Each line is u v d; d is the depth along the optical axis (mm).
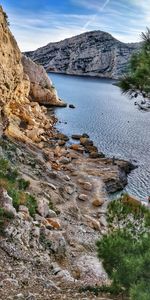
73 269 20781
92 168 49750
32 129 65438
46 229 23891
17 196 26062
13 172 33219
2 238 19297
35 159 44094
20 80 77062
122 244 11789
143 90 11438
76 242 25938
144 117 101438
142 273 10305
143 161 57531
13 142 47375
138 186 46781
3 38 59656
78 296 13688
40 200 28969
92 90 179875
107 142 68250
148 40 10820
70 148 60438
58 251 22234
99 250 12219
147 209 15305
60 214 30859
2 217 21297
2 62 56375
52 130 73250
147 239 11508
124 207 15375
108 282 18500
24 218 23375
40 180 37656
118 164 52094
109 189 44062
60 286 16344
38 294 13938
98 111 105438
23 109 72312
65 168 47906
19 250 19047
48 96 105062
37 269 17969
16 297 12977
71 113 96562
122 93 11852
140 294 8898
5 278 15414
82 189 41500
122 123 89000
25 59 103500
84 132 75000
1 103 49906
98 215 35062
